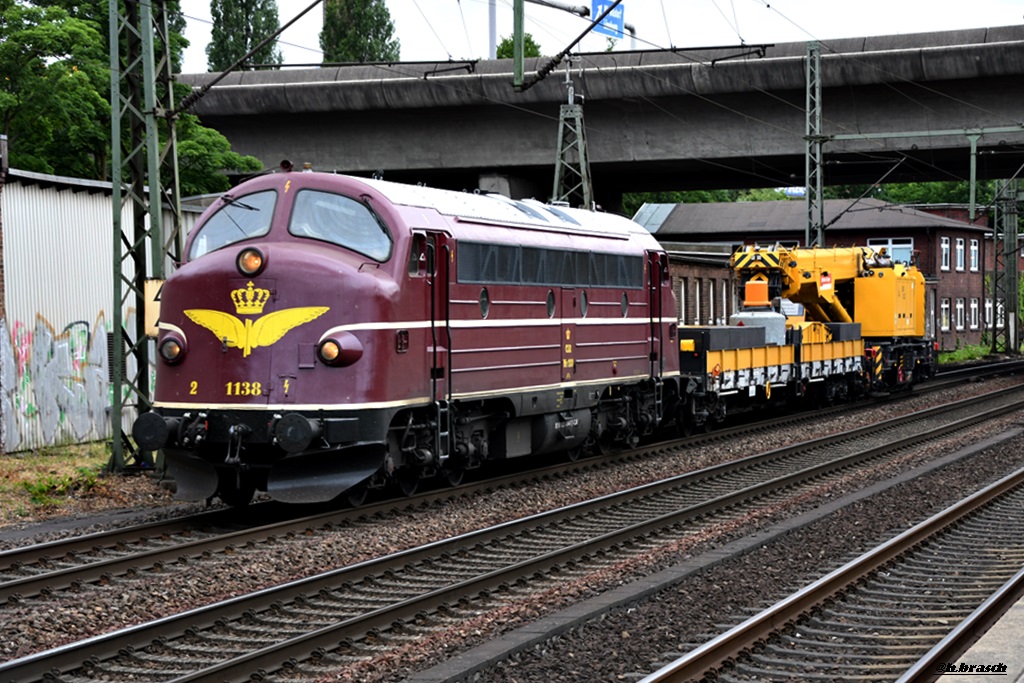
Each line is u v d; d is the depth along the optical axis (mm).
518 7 21656
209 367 15078
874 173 49375
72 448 22375
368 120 43031
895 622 10344
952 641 8938
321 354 14664
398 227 15500
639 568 12484
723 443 25062
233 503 16453
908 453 23156
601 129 42188
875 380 36781
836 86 39531
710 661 8773
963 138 40250
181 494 15469
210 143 37625
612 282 21328
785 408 34531
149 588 11477
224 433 14984
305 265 14875
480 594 11156
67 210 22812
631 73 39781
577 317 20094
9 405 21203
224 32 77625
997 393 37562
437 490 17312
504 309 17922
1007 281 67500
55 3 36750
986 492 16875
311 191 15773
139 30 19281
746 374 28422
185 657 9258
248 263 14969
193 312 15219
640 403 23000
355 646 9445
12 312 21281
